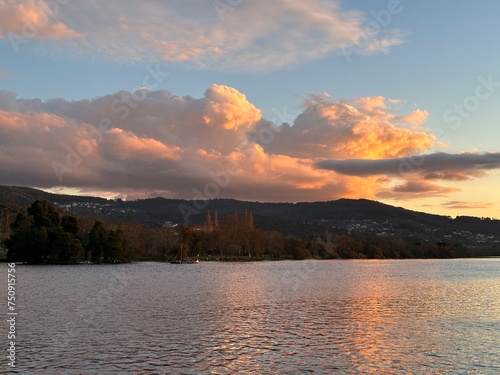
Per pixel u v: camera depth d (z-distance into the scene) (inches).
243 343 1953.7
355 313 2765.7
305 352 1809.8
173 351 1814.7
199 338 2046.0
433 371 1579.7
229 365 1635.1
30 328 2266.2
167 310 2888.8
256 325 2356.1
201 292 4055.1
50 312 2790.4
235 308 2987.2
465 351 1827.0
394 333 2166.6
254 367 1614.2
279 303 3255.4
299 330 2230.6
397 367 1621.6
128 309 2938.0
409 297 3671.3
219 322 2445.9
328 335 2116.1
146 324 2380.7
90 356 1738.4
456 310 2908.5
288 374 1542.8
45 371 1558.8
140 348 1861.5
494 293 4033.0
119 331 2196.1
